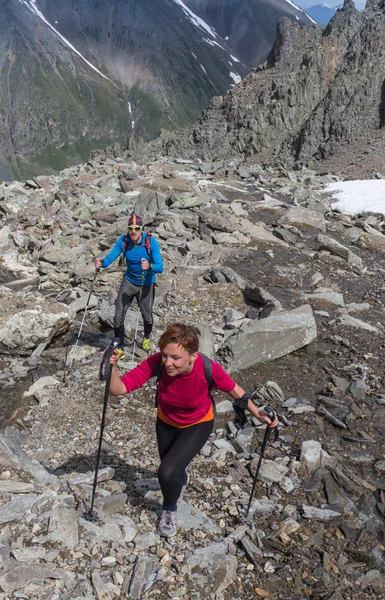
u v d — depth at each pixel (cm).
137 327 905
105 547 455
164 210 1611
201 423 455
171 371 415
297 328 854
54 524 460
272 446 637
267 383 755
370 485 577
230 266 1249
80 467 570
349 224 1672
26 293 1070
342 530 512
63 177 2186
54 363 832
